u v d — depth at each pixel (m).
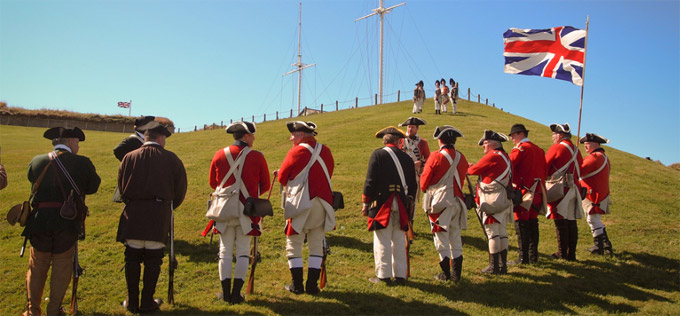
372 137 20.22
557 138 8.34
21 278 6.56
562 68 9.63
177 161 5.83
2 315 5.52
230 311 5.59
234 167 5.96
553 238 9.31
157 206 5.53
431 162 6.75
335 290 6.35
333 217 6.18
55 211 5.34
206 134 24.94
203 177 13.86
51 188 5.38
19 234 8.61
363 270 7.22
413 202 6.61
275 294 6.20
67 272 5.37
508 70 10.06
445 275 6.78
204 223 9.47
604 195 8.52
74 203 5.42
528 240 7.74
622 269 7.67
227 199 5.88
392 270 6.69
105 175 14.02
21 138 27.66
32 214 5.32
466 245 8.68
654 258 8.22
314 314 5.59
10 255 7.43
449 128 6.91
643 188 13.41
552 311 5.94
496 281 6.86
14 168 15.64
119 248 7.93
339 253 7.93
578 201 8.01
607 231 9.72
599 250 8.38
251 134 6.25
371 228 6.41
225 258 5.95
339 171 14.30
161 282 6.62
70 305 5.68
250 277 6.16
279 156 16.52
